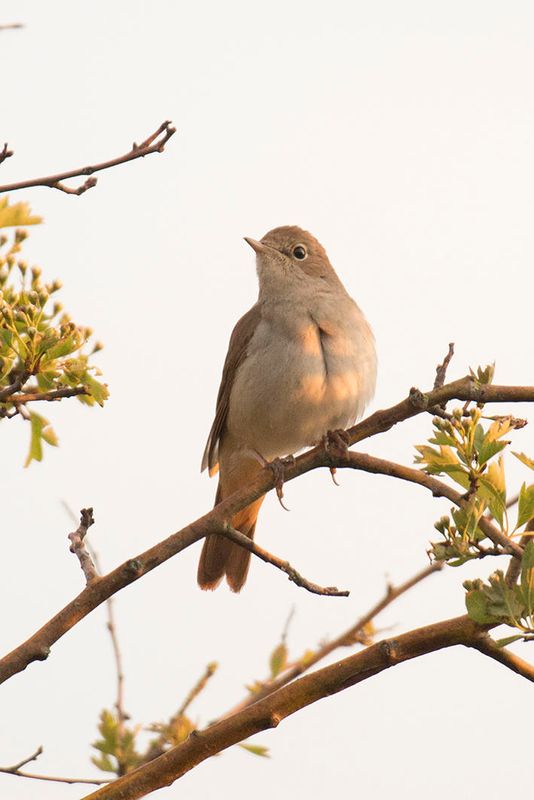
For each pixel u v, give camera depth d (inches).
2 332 272.7
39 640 230.5
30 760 283.9
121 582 239.3
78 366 275.1
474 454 245.1
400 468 269.3
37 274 275.7
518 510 239.8
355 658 227.0
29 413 297.9
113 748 346.3
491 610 221.8
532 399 270.7
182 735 349.7
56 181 269.0
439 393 270.4
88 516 252.4
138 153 270.2
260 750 335.9
